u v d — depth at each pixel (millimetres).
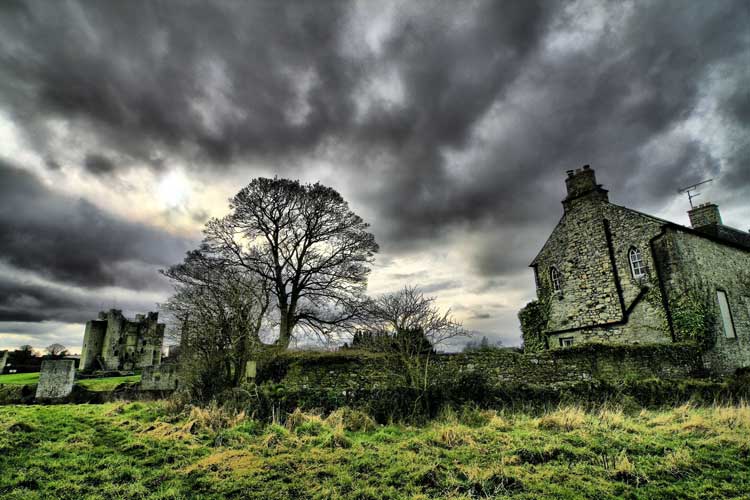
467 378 12789
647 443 8078
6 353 49625
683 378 13992
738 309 18344
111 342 51719
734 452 7512
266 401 11523
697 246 17828
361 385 13227
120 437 9258
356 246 27922
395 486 6594
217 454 7961
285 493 6297
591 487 6262
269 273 26641
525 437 8625
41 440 8750
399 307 14703
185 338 16938
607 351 13805
